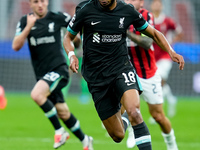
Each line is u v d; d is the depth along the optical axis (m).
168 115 42.19
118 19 17.23
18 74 62.66
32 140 27.05
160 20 39.66
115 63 17.55
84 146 23.64
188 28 74.06
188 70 61.69
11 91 62.62
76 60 17.17
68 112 23.61
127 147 24.95
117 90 17.28
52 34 24.61
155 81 22.77
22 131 30.92
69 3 71.19
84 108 46.28
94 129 32.25
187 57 61.12
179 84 62.06
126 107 16.53
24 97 56.50
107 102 17.97
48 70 24.52
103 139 27.97
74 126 23.38
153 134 30.20
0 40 68.62
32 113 41.69
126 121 19.42
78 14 17.41
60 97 23.94
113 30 17.28
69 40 18.03
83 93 51.75
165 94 41.88
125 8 17.34
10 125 33.75
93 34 17.45
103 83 17.66
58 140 22.84
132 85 17.09
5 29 70.62
